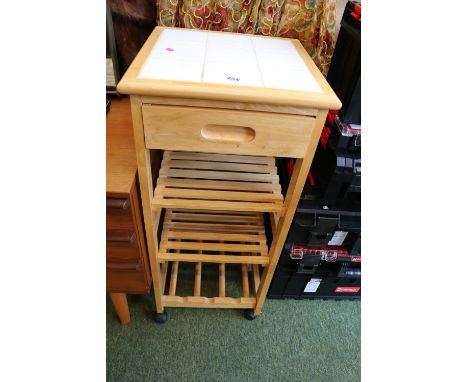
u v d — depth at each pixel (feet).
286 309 3.92
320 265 3.69
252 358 3.40
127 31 3.19
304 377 3.31
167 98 1.90
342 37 2.95
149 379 3.15
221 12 3.07
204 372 3.25
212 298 3.66
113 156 2.60
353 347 3.60
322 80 2.16
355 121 2.70
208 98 1.88
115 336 3.46
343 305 4.03
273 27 3.23
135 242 2.67
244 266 4.06
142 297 3.86
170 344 3.43
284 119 2.03
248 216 3.82
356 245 3.34
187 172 2.96
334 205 3.10
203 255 3.12
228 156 3.25
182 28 2.87
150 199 2.48
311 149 2.21
